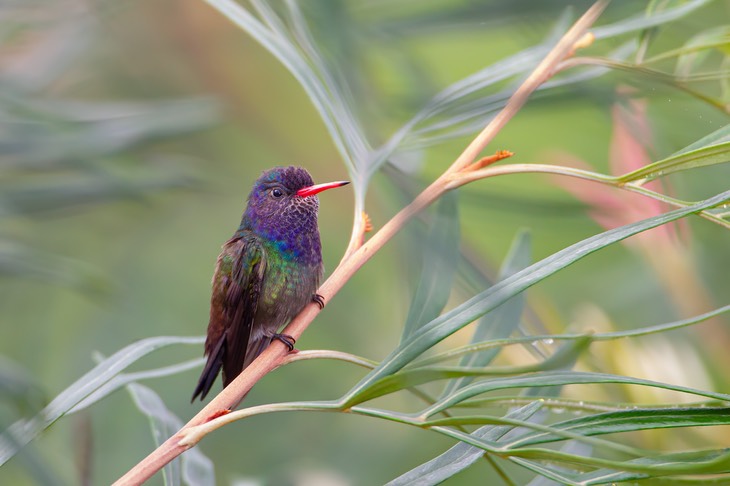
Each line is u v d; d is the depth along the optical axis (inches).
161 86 133.0
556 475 123.2
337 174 133.9
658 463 123.3
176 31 132.7
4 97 129.1
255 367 124.5
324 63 126.6
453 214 125.0
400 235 127.0
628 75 126.3
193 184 129.8
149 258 133.0
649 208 126.8
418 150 126.8
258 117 133.6
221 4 126.3
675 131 126.8
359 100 127.5
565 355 121.9
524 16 127.1
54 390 131.6
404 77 128.6
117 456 131.6
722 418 123.1
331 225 133.7
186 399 132.3
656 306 130.0
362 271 132.9
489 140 125.0
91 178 129.2
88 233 132.8
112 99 132.9
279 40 126.1
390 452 131.5
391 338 132.6
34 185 129.0
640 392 125.7
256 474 131.5
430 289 124.8
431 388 131.4
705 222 127.8
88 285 128.7
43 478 126.9
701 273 127.6
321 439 132.0
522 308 125.1
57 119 129.0
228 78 133.2
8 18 129.9
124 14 132.2
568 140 129.6
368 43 128.0
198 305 133.0
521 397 124.2
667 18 125.0
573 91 126.5
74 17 130.4
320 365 132.6
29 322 131.9
